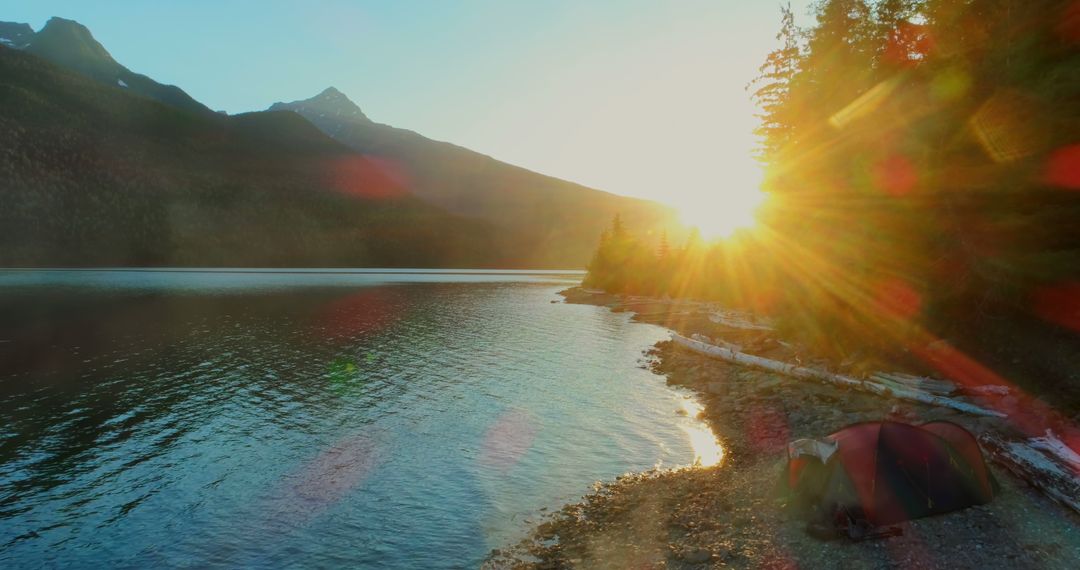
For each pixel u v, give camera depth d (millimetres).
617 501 14703
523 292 111000
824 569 10484
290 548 12727
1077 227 18969
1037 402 17156
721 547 11633
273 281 136125
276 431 21094
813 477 12812
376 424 21938
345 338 45375
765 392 24578
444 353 38438
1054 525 11227
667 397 26156
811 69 39500
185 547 12789
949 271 23906
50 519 14133
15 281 113688
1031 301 21531
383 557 12281
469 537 13086
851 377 23609
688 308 72000
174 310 65812
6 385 28328
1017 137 20562
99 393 26875
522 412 23609
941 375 22438
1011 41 21391
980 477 12344
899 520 11523
